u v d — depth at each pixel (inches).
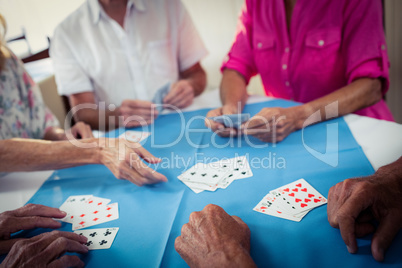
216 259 31.6
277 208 41.8
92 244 40.2
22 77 77.9
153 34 111.5
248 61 88.6
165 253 37.1
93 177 57.8
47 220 43.8
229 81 85.0
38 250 36.2
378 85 66.9
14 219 43.1
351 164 49.0
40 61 144.0
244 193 46.2
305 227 37.8
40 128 79.9
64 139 75.3
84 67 109.4
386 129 57.9
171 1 111.3
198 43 117.0
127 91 115.2
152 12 109.9
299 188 45.4
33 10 136.3
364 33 68.1
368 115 76.8
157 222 42.9
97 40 107.3
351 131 59.6
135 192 51.1
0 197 55.9
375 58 66.9
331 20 72.4
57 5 136.7
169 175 54.0
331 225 36.7
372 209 35.9
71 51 107.3
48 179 59.6
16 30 137.4
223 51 167.6
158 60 114.0
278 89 89.4
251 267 30.3
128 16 107.2
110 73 111.6
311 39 75.6
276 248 35.6
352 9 69.6
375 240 32.7
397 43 108.5
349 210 35.0
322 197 42.8
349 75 71.5
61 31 106.1
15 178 61.8
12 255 36.4
